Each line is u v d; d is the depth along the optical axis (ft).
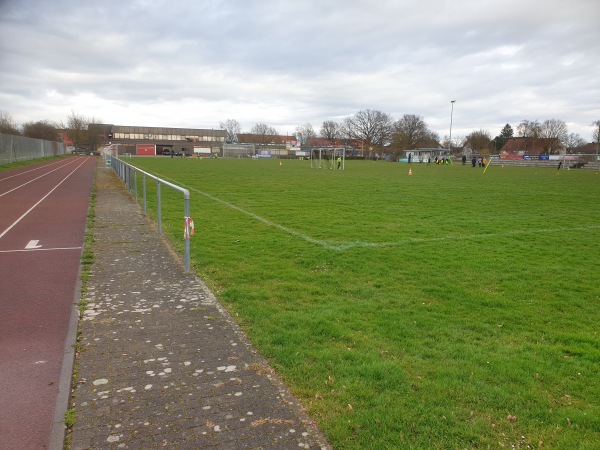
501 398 11.46
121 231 33.96
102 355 13.55
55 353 13.87
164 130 422.41
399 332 15.67
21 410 10.82
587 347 14.93
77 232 33.78
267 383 12.02
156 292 19.60
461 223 40.06
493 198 61.21
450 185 82.38
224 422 10.30
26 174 102.37
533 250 29.91
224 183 81.00
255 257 26.63
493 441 9.75
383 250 28.89
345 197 59.72
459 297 19.88
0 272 22.81
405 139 349.00
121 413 10.59
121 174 81.87
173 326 15.81
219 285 20.89
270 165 171.83
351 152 358.64
